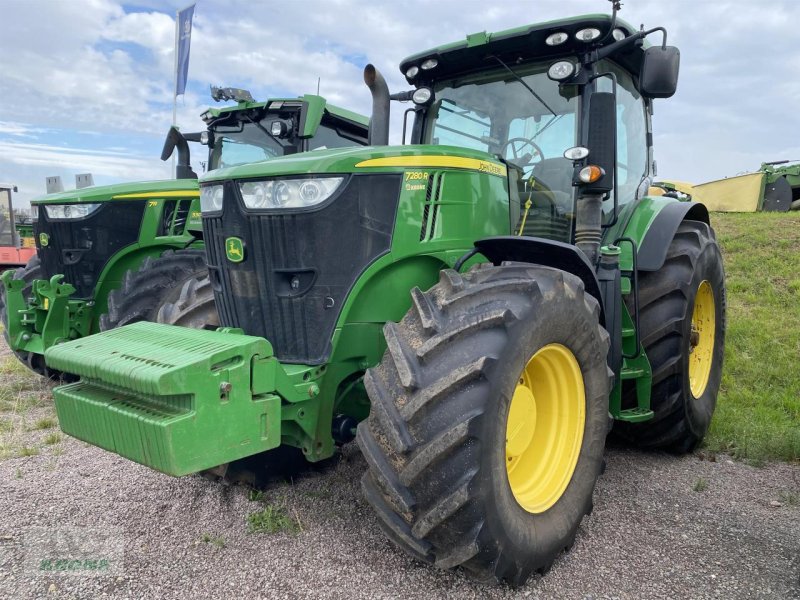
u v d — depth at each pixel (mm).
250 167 2621
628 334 3439
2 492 3055
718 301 4207
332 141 7094
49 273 5496
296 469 3156
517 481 2518
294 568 2387
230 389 2119
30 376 5629
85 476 3260
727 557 2547
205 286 3186
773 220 10195
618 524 2846
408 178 2660
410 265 2732
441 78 3844
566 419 2645
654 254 3541
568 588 2330
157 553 2492
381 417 2154
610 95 3104
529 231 3469
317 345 2547
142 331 2504
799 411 4359
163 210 5582
